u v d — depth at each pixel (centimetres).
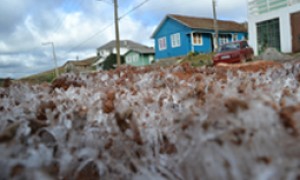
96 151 60
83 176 57
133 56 2772
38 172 43
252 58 772
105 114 84
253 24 1002
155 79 164
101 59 3231
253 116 47
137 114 78
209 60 1004
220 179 44
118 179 56
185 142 54
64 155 56
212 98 71
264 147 43
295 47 858
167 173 52
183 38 1905
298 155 41
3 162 45
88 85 187
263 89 87
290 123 44
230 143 45
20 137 57
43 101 105
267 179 40
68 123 73
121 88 143
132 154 62
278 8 906
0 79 231
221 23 2145
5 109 99
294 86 108
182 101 89
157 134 66
